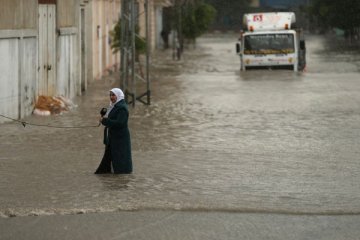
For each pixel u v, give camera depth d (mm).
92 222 11820
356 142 20875
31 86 26016
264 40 49406
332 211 12656
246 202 13203
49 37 28453
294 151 19266
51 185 14445
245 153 18844
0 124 23141
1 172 15750
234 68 55875
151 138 21297
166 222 11891
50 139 20688
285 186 14656
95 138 20953
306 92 35438
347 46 91750
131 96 30250
